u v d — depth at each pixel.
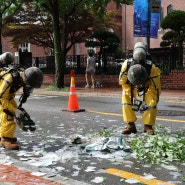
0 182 4.55
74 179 4.79
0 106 6.23
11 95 6.23
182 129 7.89
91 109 11.62
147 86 7.09
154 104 7.11
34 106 12.66
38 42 26.00
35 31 24.44
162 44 21.64
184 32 20.20
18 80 6.09
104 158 5.65
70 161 5.54
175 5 38.88
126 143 6.29
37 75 5.93
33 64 25.88
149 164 5.30
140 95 7.22
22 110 6.15
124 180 4.69
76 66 22.83
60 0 19.86
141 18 15.10
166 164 5.30
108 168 5.19
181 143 5.95
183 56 19.00
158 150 5.80
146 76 6.47
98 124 8.81
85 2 20.67
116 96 15.67
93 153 5.89
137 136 7.06
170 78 18.23
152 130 7.18
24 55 26.03
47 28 24.38
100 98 15.27
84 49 42.34
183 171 4.99
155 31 18.98
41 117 10.08
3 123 6.26
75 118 9.81
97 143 6.15
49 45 25.69
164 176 4.81
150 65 6.93
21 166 5.26
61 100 14.74
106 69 21.66
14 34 24.86
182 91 16.84
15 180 4.62
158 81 7.08
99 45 21.70
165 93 15.84
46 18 24.12
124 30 45.72
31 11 24.03
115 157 5.67
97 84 20.52
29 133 7.81
